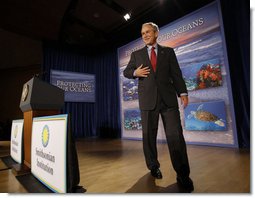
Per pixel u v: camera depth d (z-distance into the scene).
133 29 4.94
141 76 1.43
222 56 3.16
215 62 3.23
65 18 4.30
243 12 3.02
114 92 5.52
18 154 2.04
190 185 1.26
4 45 5.59
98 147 3.50
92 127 6.04
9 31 4.78
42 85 1.75
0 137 5.83
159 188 1.31
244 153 2.46
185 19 3.73
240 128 2.98
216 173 1.63
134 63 1.61
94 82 6.11
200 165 1.91
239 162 1.98
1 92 7.10
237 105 3.03
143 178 1.57
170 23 3.99
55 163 1.21
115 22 4.92
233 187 1.29
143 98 1.47
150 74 1.45
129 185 1.40
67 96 5.52
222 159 2.15
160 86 1.40
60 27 4.61
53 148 1.25
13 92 7.07
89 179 1.58
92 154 2.79
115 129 5.40
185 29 3.72
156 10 4.16
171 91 1.41
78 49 6.07
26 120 1.89
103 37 5.45
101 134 5.87
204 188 1.29
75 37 5.60
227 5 3.22
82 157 2.59
